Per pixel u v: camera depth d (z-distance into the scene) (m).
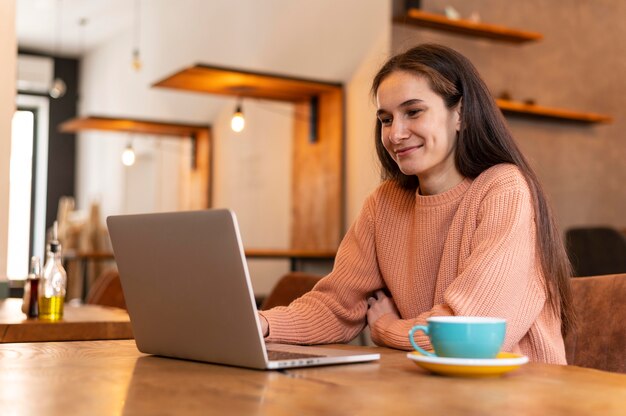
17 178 10.79
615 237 5.29
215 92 6.04
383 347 1.68
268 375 1.18
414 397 1.00
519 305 1.56
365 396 1.00
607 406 0.95
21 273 10.68
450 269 1.71
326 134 5.96
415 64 1.71
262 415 0.88
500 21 5.96
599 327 1.76
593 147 6.43
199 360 1.34
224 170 7.59
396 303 1.85
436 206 1.75
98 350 1.53
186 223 1.29
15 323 2.34
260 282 6.86
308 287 2.66
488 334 1.17
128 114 9.56
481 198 1.68
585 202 6.37
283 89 5.89
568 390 1.06
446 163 1.75
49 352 1.49
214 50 7.69
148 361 1.36
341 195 5.79
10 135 3.89
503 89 5.92
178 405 0.94
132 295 1.45
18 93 10.73
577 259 5.41
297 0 6.44
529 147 6.11
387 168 1.91
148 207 9.62
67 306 3.22
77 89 11.00
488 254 1.55
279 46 6.66
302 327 1.75
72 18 9.37
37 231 10.77
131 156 7.85
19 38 10.20
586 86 6.39
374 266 1.90
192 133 8.08
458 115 1.74
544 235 1.66
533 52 6.09
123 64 9.70
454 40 5.68
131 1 8.70
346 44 5.86
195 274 1.30
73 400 0.98
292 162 6.34
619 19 6.59
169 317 1.37
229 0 7.43
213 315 1.28
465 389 1.06
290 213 6.33
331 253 5.24
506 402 0.97
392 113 1.73
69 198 10.93
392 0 5.42
